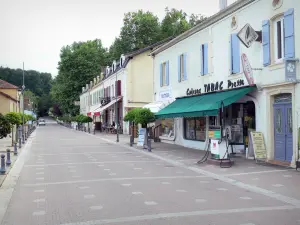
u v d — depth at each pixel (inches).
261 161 563.8
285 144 529.3
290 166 504.7
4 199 332.5
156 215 271.1
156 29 2186.3
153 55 1072.2
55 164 576.7
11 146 928.9
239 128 658.8
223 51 685.3
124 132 1512.1
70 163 587.5
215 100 615.2
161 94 1011.9
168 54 964.6
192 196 337.4
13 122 937.5
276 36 549.3
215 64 714.8
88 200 322.7
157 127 1072.8
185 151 764.0
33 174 477.1
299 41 488.4
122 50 2188.7
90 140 1182.9
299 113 488.7
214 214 273.3
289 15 503.5
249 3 601.0
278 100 545.6
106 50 2778.1
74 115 2800.2
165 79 991.0
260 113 580.4
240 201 317.7
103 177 447.5
